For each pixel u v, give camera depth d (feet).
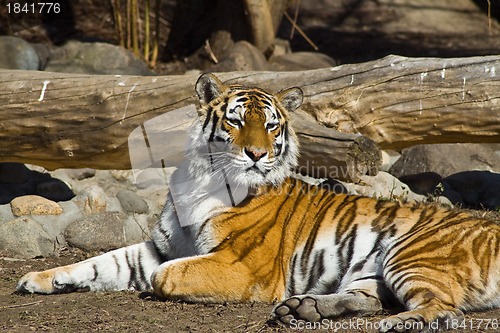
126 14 62.39
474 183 45.78
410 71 36.78
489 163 47.85
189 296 28.89
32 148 39.42
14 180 42.34
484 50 77.71
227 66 57.41
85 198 41.81
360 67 37.32
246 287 28.86
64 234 40.27
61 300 30.50
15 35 62.13
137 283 32.30
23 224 39.04
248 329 25.84
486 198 45.19
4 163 42.19
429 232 28.37
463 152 47.73
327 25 85.10
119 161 39.42
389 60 37.32
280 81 37.78
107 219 40.73
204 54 62.03
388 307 28.12
